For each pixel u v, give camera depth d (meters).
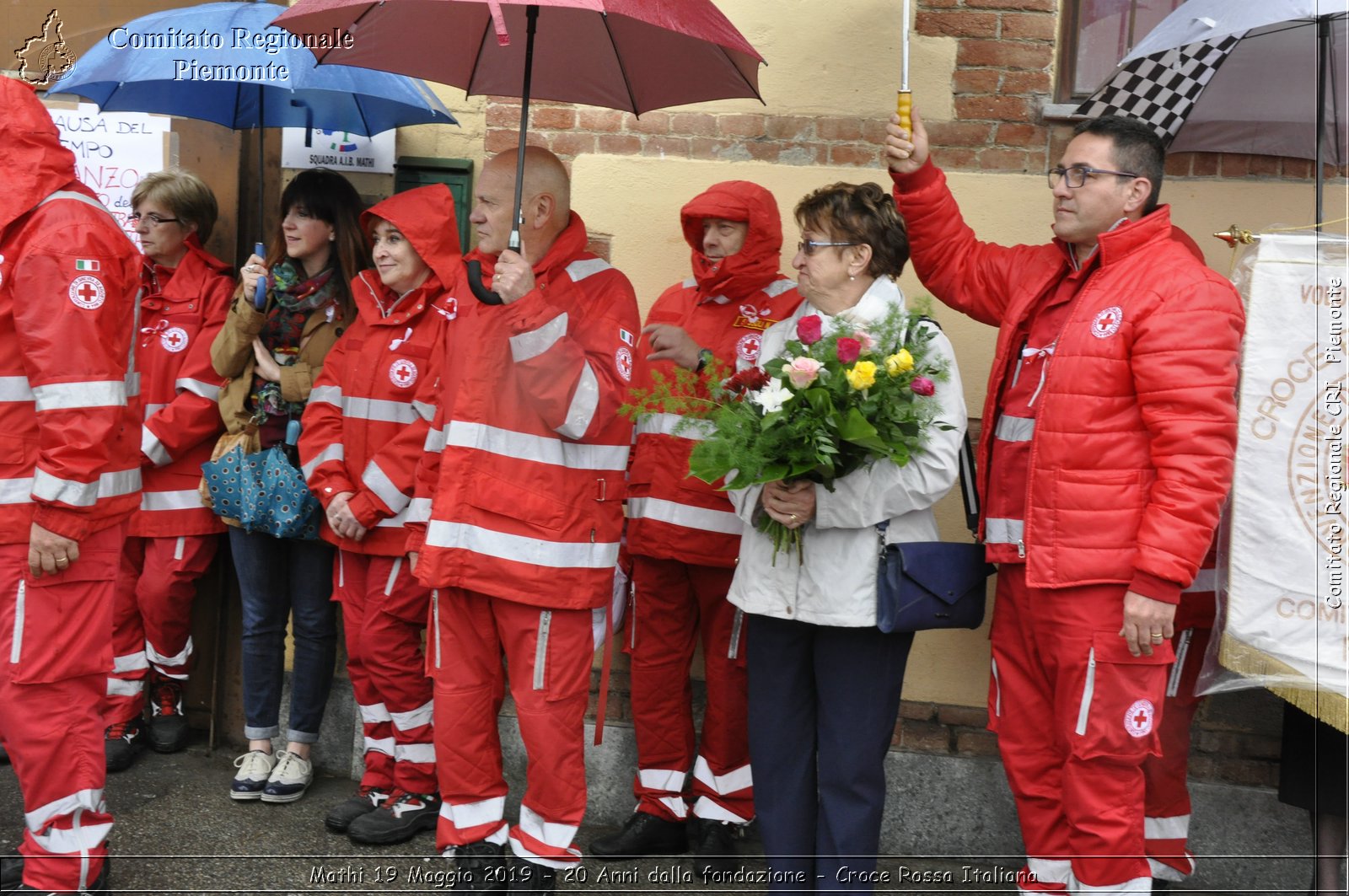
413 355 4.11
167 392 4.53
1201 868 4.03
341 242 4.32
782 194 4.33
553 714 3.49
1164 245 3.20
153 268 4.61
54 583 3.28
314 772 4.66
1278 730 3.99
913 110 3.70
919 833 4.22
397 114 4.42
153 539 4.55
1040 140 4.17
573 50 3.71
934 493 3.17
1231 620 3.40
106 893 3.50
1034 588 3.25
